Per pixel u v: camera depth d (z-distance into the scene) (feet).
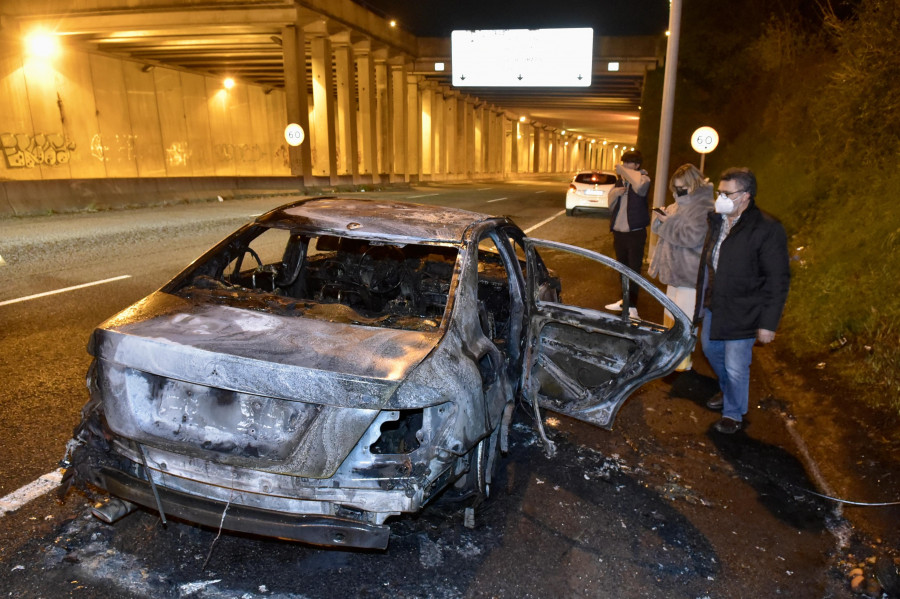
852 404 15.89
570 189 61.16
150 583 7.95
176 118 114.01
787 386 17.85
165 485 7.66
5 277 24.45
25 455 10.81
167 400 7.72
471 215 11.99
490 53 113.60
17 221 41.45
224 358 7.45
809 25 54.13
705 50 65.10
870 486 12.23
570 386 12.42
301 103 87.25
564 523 10.23
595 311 11.89
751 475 12.64
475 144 170.30
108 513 8.43
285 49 85.10
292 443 7.32
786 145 44.21
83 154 95.91
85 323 18.84
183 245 34.32
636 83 118.93
